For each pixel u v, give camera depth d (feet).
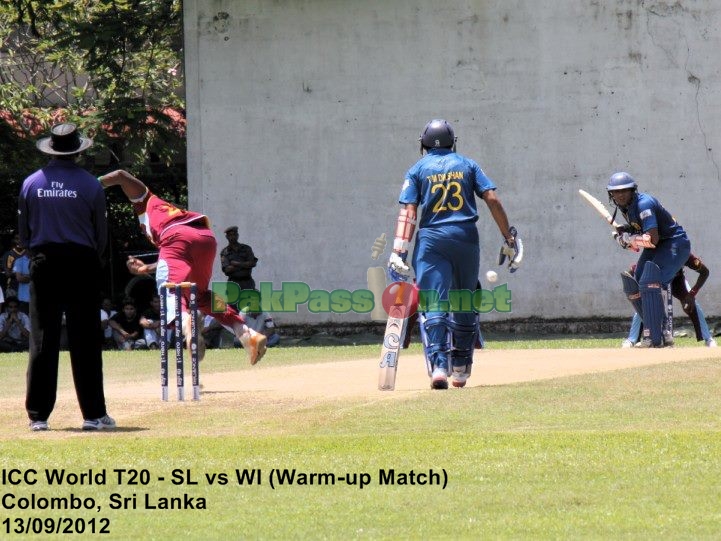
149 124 304.50
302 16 274.57
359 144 274.98
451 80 273.54
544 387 115.24
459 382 122.21
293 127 275.39
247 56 275.59
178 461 84.69
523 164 272.72
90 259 100.17
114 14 303.07
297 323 274.36
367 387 125.59
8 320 239.91
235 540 65.10
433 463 82.94
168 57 369.71
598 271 271.28
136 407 112.88
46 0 311.27
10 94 394.52
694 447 86.12
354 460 84.17
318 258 275.39
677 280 186.29
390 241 273.95
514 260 120.88
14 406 115.34
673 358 141.38
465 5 272.92
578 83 271.49
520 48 272.31
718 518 68.03
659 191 271.49
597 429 95.25
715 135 270.26
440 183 119.14
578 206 271.90
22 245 99.96
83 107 392.68
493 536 64.85
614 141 271.49
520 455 84.74
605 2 270.87
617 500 72.64
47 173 99.60
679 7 270.05
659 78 270.87
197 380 117.80
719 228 270.26
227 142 276.41
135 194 126.93
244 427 99.50
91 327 100.17
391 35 273.95
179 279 123.85
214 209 276.62
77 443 91.35
